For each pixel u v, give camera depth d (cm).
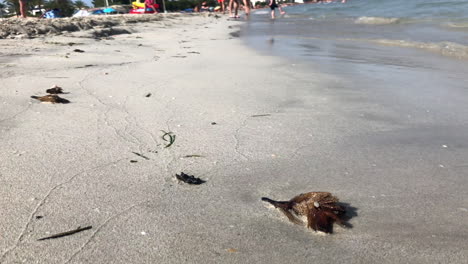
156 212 39
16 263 31
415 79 96
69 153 50
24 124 60
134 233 35
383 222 38
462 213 39
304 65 114
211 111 69
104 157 50
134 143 55
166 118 65
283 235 36
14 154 50
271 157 52
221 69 106
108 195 41
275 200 42
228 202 41
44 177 44
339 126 64
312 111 71
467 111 71
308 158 52
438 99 79
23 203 39
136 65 108
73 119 63
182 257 32
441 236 36
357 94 82
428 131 62
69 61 109
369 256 33
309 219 37
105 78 91
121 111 68
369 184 45
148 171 47
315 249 34
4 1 969
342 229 37
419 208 40
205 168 48
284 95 81
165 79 92
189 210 39
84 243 34
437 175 47
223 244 34
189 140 56
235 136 58
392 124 65
